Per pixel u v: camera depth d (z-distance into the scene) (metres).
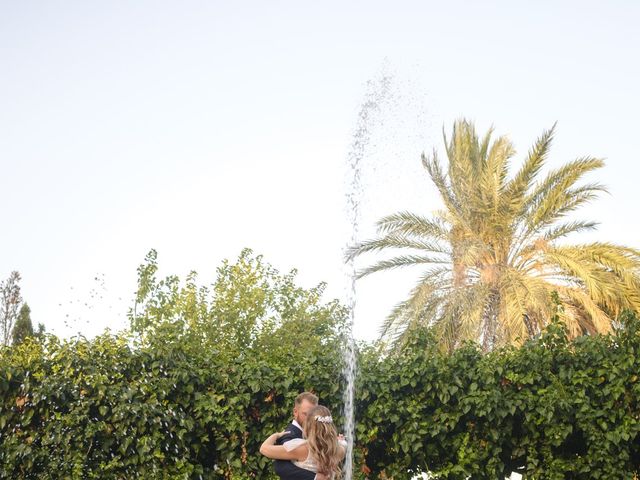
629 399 9.64
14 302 34.66
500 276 20.52
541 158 20.39
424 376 9.88
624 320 9.89
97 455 9.52
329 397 9.94
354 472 9.73
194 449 9.87
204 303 12.98
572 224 20.91
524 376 9.77
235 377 9.91
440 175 21.75
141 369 9.90
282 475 6.87
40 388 9.35
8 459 9.30
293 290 13.66
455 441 9.83
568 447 9.95
